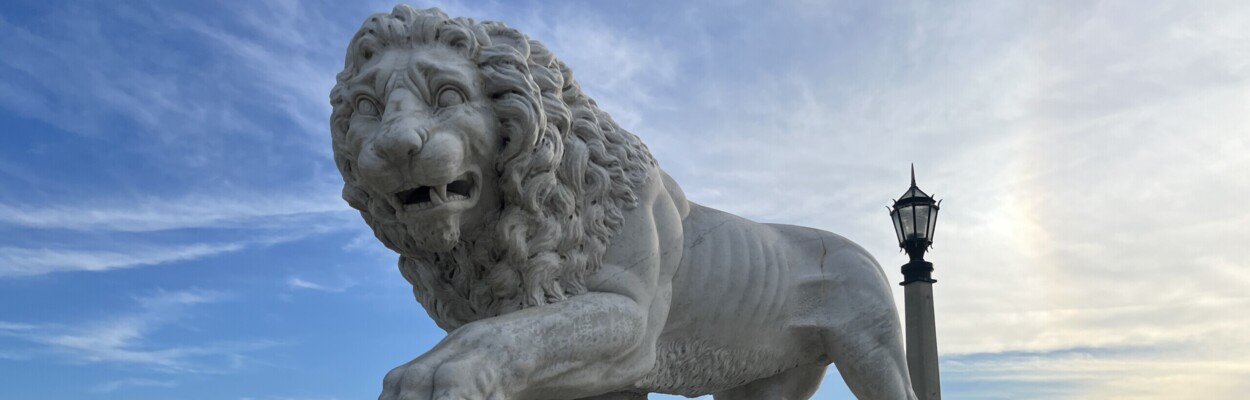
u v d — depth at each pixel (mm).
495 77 1918
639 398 2328
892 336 2492
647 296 2146
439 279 2145
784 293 2430
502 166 1962
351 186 2012
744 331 2373
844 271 2498
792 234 2549
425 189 1872
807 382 2623
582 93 2178
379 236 2068
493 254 2057
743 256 2375
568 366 1938
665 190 2281
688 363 2348
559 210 2053
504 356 1816
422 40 1921
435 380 1716
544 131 1977
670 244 2240
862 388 2477
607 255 2127
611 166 2146
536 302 2047
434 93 1874
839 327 2455
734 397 2639
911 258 3896
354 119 1908
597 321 1982
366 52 1948
